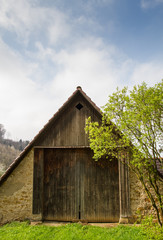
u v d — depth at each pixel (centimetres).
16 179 745
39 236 571
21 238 563
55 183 763
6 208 725
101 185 747
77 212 736
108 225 682
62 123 773
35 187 739
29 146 752
